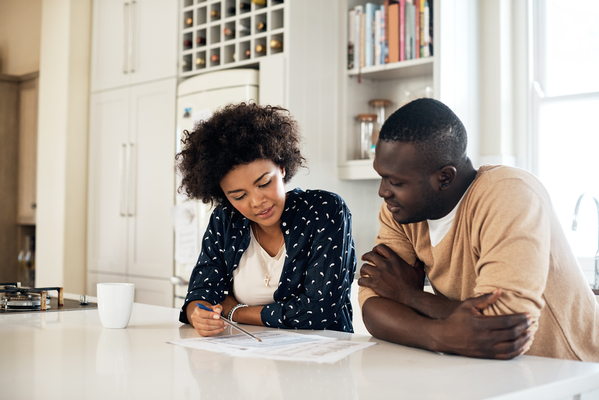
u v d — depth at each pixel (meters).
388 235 1.26
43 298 1.52
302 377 0.80
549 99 2.67
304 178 2.78
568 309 1.08
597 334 1.12
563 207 2.63
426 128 1.01
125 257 3.50
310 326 1.31
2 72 4.86
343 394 0.72
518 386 0.76
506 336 0.91
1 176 4.46
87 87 3.82
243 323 1.41
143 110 3.42
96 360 0.92
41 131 3.93
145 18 3.45
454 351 0.95
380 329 1.09
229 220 1.46
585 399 0.83
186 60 3.29
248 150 1.28
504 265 0.96
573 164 2.61
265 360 0.92
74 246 3.76
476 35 2.74
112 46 3.65
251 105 1.38
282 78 2.72
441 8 2.53
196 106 3.07
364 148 2.92
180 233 3.12
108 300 1.23
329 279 1.34
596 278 2.29
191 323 1.32
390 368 0.86
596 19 2.58
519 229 0.97
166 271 3.25
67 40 3.75
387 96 3.06
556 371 0.84
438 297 1.09
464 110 2.64
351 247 1.46
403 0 2.72
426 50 2.62
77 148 3.78
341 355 0.95
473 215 1.08
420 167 1.03
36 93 4.39
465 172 1.08
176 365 0.88
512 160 2.73
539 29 2.72
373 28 2.85
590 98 2.56
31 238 4.52
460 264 1.14
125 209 3.51
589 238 2.55
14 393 0.72
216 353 0.97
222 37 3.06
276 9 2.81
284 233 1.41
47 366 0.87
